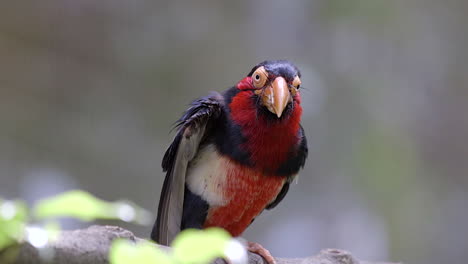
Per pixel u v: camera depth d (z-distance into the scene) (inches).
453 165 639.1
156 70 573.6
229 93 270.5
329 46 612.4
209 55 584.7
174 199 256.1
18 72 546.9
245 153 258.2
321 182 573.9
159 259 123.3
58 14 562.3
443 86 648.4
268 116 256.5
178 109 570.6
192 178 263.1
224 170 259.8
